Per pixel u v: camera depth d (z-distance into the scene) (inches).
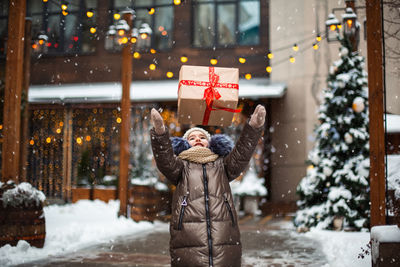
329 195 358.6
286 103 570.3
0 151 389.1
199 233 122.5
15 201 237.6
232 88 137.8
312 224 366.6
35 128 596.4
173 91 561.6
